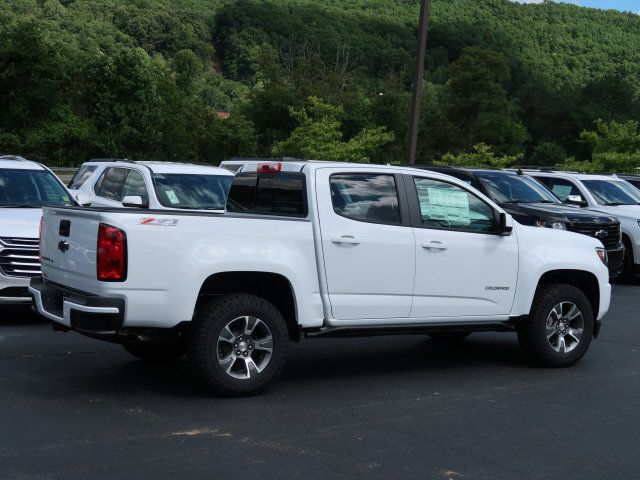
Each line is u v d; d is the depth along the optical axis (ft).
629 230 50.83
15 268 30.17
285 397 22.18
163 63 212.64
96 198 41.01
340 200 23.26
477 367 26.86
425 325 24.56
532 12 372.38
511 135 175.11
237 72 330.54
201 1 428.15
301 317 22.40
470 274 25.00
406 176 24.52
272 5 347.36
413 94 52.08
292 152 90.22
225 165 41.68
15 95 131.75
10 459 16.62
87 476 15.79
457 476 16.53
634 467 17.44
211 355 21.11
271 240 21.93
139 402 21.13
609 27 382.01
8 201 34.37
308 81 154.81
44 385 22.58
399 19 323.57
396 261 23.68
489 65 180.55
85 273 20.89
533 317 26.43
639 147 104.42
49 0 322.96
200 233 20.97
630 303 42.93
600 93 214.90
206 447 17.74
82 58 151.23
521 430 19.88
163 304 20.45
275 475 16.17
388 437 18.97
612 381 25.32
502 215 25.58
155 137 145.48
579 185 53.72
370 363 26.99
